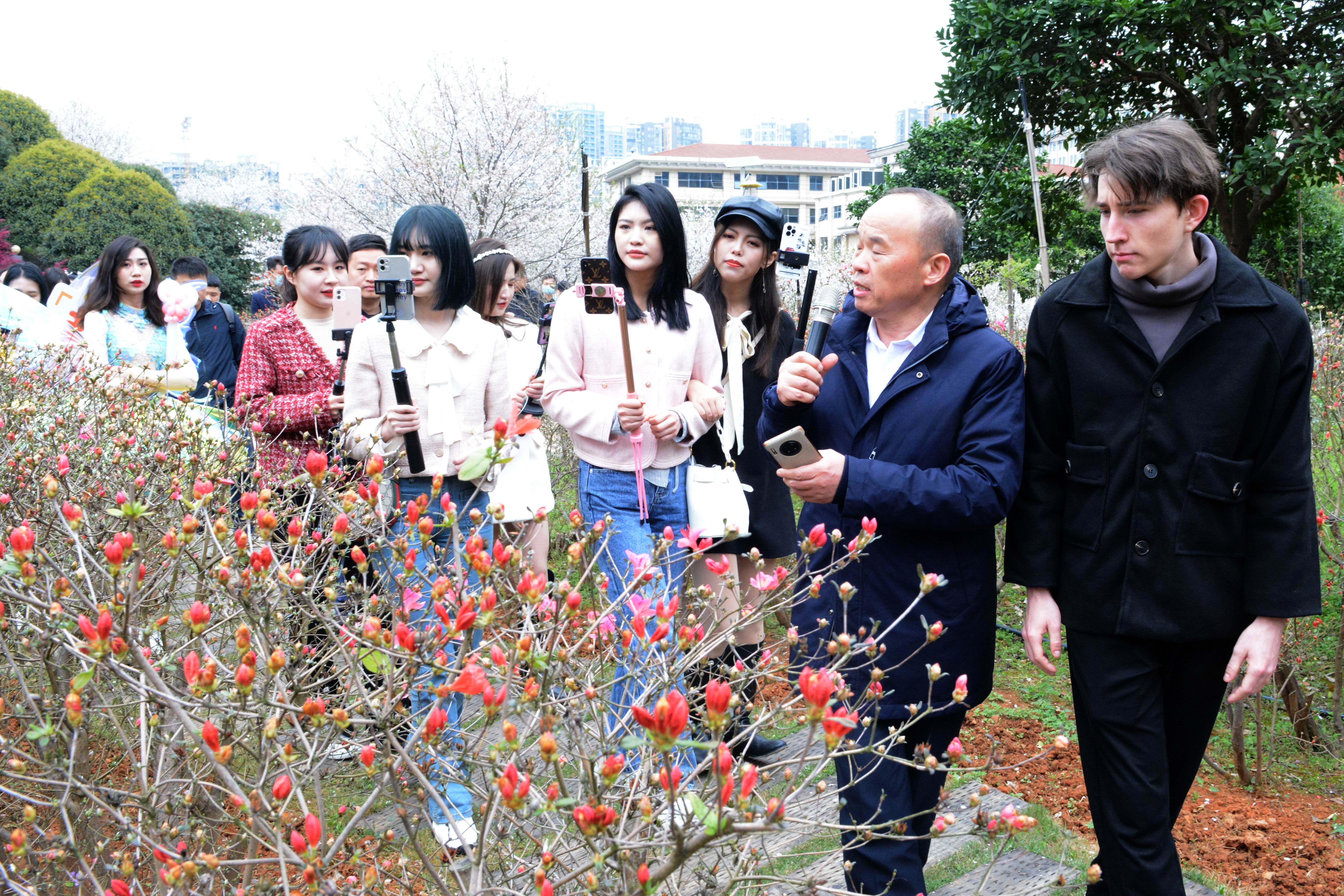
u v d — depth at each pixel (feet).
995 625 7.43
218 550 5.69
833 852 5.59
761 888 5.58
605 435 10.04
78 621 5.06
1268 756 12.59
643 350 10.38
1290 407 6.75
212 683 4.13
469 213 53.67
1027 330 7.68
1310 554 6.72
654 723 3.38
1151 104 38.86
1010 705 14.26
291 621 6.26
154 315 15.39
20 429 9.18
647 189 10.30
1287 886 9.75
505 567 5.22
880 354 7.49
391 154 53.83
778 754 10.68
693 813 3.81
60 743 6.03
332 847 4.53
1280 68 35.70
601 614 5.83
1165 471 6.90
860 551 6.44
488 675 5.25
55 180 77.41
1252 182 35.01
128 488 7.93
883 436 7.22
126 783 7.27
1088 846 9.96
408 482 9.60
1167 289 6.73
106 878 6.24
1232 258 6.92
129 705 6.70
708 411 10.46
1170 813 7.72
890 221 6.97
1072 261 49.90
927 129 92.89
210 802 6.17
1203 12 34.55
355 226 55.16
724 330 11.91
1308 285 35.76
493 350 10.22
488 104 53.42
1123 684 7.13
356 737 5.73
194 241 81.97
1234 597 6.96
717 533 10.28
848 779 6.95
